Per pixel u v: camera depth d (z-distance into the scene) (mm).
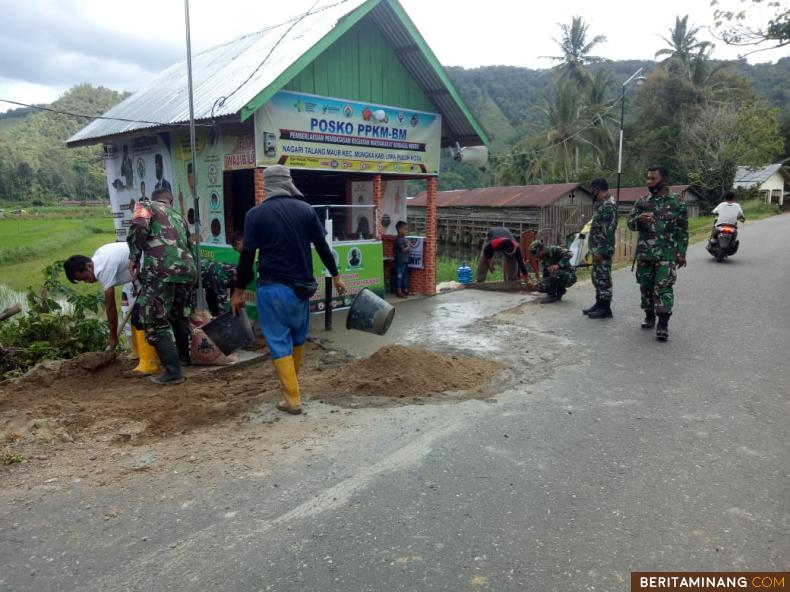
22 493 3496
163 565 2816
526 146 47344
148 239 5164
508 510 3242
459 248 30750
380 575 2717
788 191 51688
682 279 11117
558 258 9000
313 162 8188
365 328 5246
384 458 3875
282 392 4934
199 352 5773
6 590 2662
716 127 42312
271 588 2641
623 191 39219
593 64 56031
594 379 5445
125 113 9805
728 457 3834
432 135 9891
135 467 3797
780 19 9953
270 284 4520
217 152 8164
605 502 3312
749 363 5844
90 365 5730
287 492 3459
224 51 10562
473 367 5750
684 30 48812
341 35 7902
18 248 26156
